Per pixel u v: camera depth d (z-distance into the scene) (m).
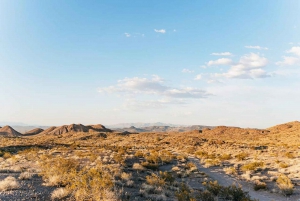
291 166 29.08
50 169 17.61
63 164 18.97
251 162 33.75
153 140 91.38
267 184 21.48
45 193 12.10
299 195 17.72
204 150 58.19
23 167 21.78
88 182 13.74
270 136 97.12
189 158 41.72
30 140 84.00
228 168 29.33
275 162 32.72
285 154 38.78
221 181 23.61
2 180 14.79
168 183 18.86
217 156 43.91
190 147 64.62
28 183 14.26
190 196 13.77
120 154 36.16
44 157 28.80
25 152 38.16
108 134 120.56
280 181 20.61
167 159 33.97
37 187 13.33
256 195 18.38
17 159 29.11
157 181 18.03
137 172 22.38
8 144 58.84
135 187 16.25
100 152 40.16
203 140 83.44
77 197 11.29
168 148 63.41
